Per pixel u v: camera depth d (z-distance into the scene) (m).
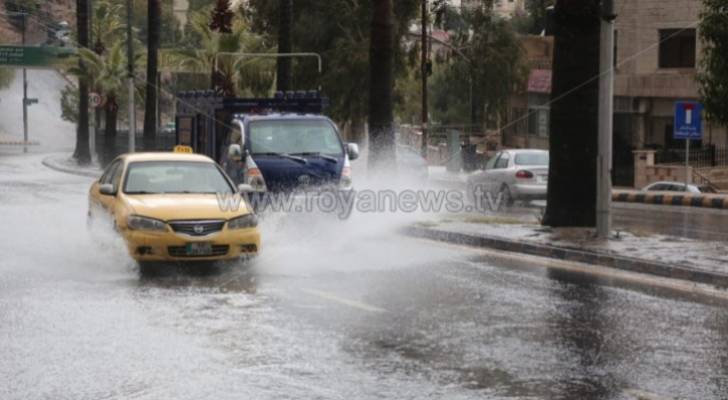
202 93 45.00
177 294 23.45
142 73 133.00
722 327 19.56
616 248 28.73
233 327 19.75
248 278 25.84
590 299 22.59
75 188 65.75
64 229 37.00
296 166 36.91
